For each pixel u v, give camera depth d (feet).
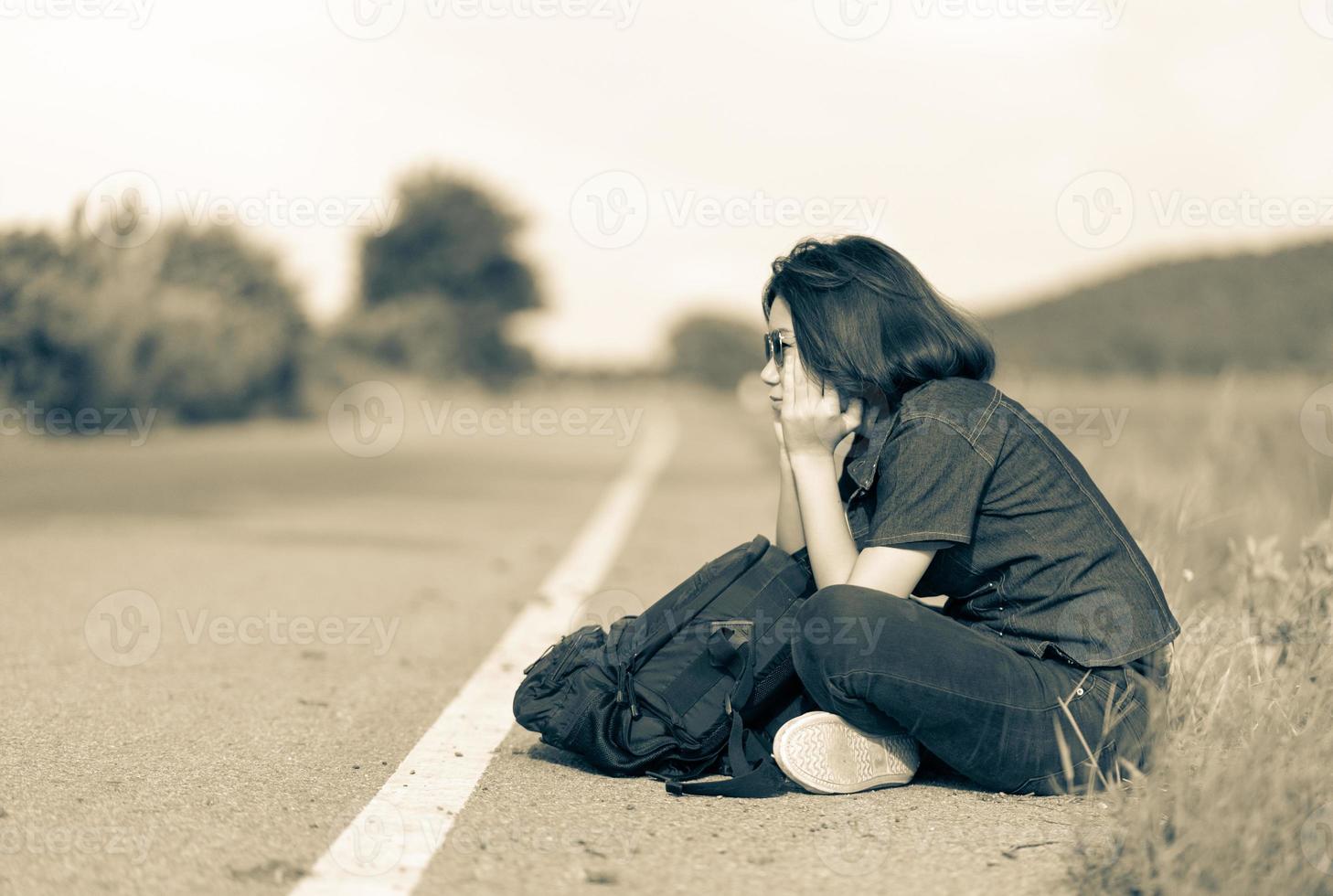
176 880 11.12
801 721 13.85
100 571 31.30
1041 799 13.83
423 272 236.43
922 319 13.85
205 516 45.42
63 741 16.06
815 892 11.03
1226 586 24.99
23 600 26.89
